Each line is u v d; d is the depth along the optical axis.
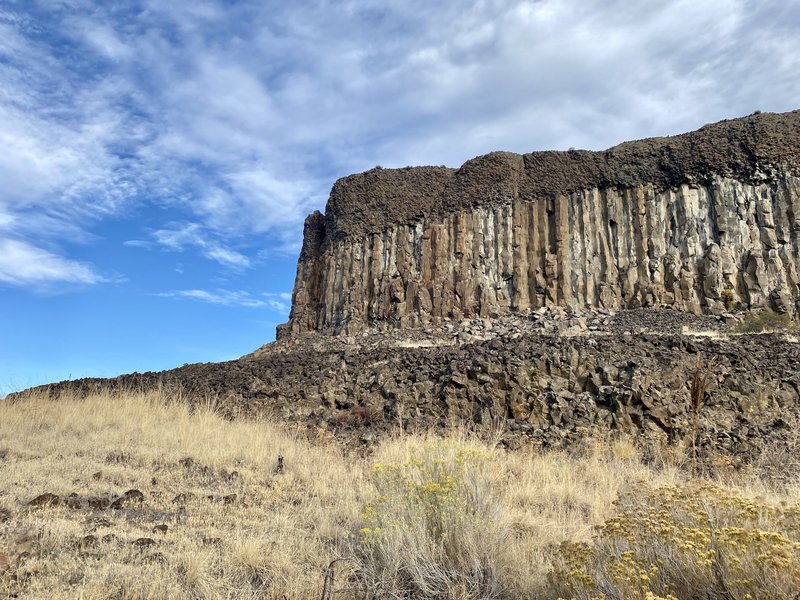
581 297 36.03
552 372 20.02
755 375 20.30
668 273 34.88
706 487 7.46
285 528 8.28
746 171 35.84
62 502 8.85
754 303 32.56
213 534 7.91
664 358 20.28
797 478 12.85
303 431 16.91
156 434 14.48
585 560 5.87
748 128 37.09
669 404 17.86
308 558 7.34
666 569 5.39
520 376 19.31
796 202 34.22
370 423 18.47
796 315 31.50
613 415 17.84
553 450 15.55
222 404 20.03
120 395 19.52
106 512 8.66
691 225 35.56
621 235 36.94
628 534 6.02
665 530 5.73
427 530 7.35
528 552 7.46
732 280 33.66
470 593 6.35
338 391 21.09
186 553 6.96
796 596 4.49
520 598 6.24
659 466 14.37
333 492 10.52
